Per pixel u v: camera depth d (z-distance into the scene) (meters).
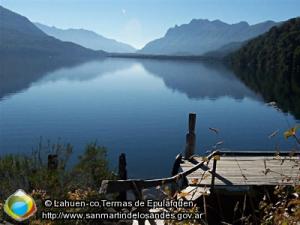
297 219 2.79
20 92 67.81
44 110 46.88
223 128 35.97
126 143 29.62
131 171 22.56
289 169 9.27
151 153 26.69
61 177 7.16
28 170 7.31
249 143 29.73
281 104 51.41
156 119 40.84
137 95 66.25
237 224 8.14
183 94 68.12
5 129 34.62
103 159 7.85
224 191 8.21
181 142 30.08
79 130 34.56
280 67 117.25
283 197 3.27
